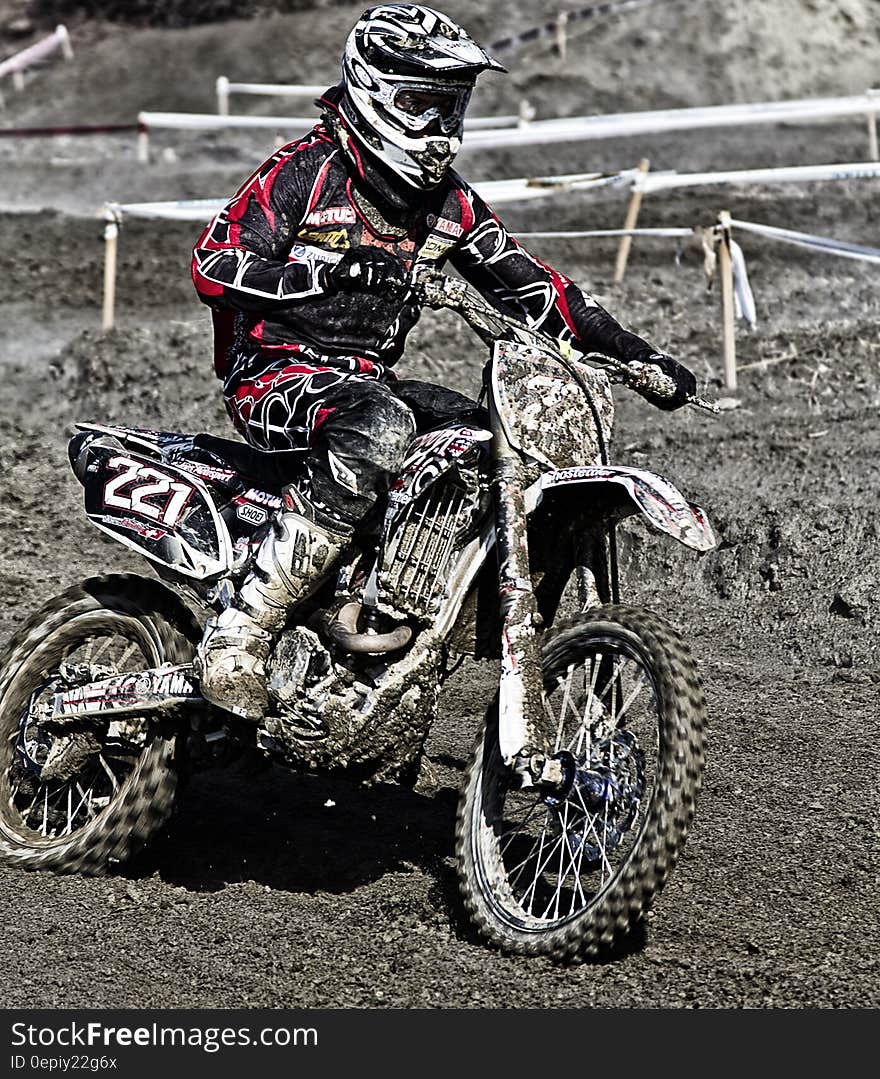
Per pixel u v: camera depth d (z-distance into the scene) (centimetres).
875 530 1328
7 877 830
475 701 1125
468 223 811
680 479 1518
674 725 669
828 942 730
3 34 5403
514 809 874
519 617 696
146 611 867
